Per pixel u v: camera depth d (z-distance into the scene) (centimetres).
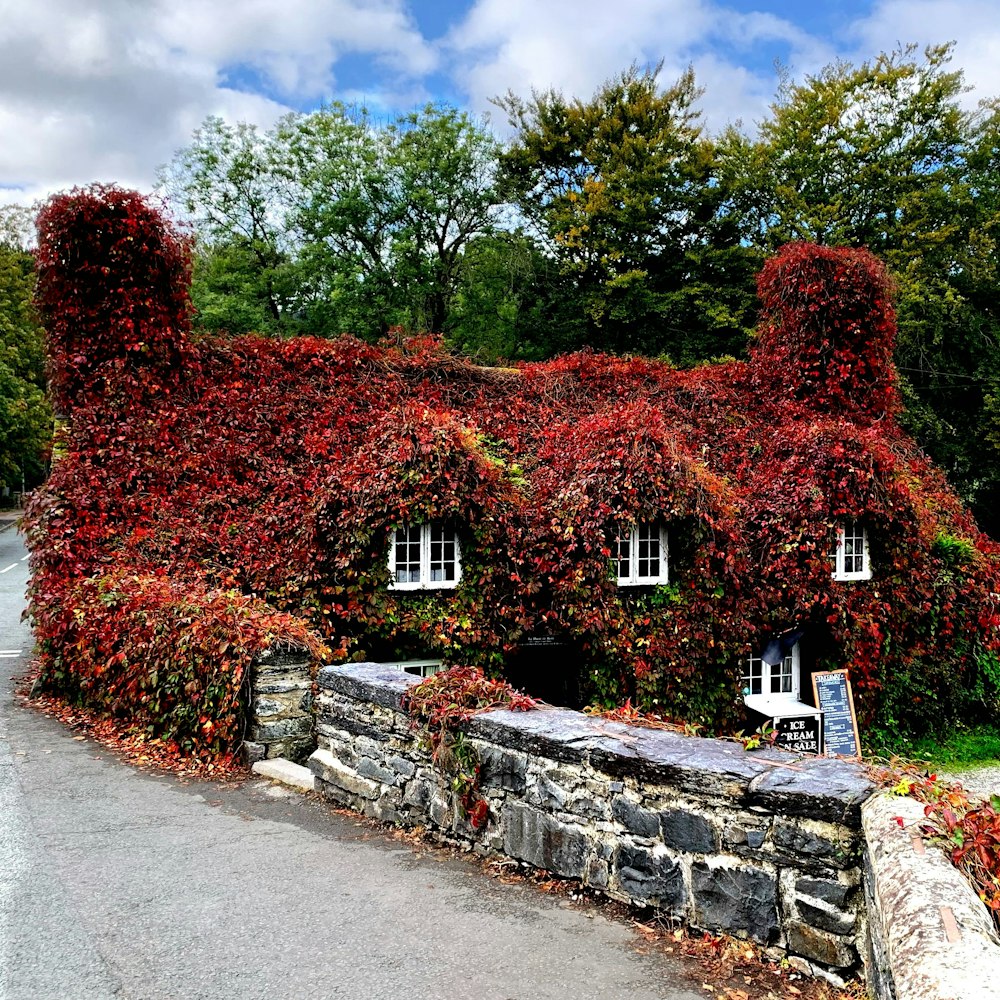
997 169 3400
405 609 1249
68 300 1472
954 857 370
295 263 3494
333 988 430
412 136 3506
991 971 271
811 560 1438
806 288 1903
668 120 3428
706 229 3388
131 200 1506
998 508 3416
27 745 1000
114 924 507
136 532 1323
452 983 435
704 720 1360
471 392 1723
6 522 5000
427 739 666
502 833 609
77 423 1415
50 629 1245
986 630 1650
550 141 3506
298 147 3606
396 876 587
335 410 1575
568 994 423
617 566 1323
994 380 3312
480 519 1276
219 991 427
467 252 3556
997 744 1608
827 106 3275
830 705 1381
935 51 3297
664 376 1895
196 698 930
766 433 1797
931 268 3225
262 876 588
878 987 373
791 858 443
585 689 1323
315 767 804
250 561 1312
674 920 496
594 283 3406
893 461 1532
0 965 454
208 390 1527
